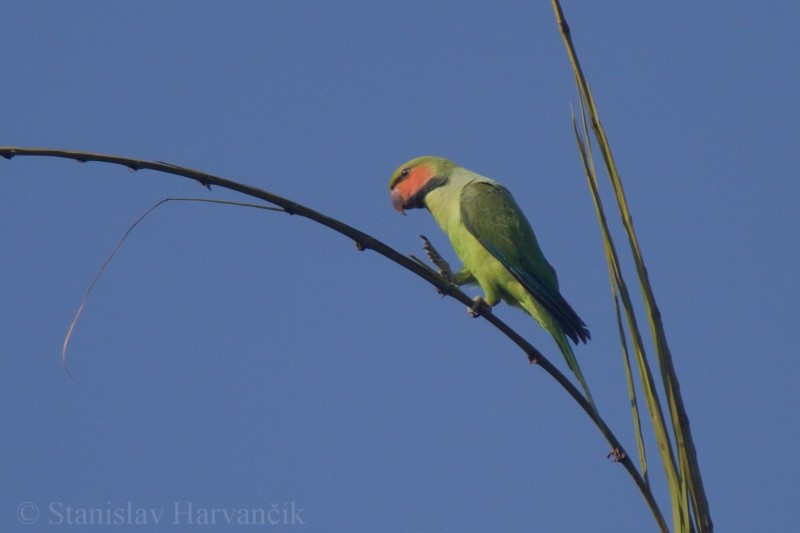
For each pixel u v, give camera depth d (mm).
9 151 5141
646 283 4820
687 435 4738
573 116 4887
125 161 5320
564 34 4805
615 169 4832
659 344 4801
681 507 4695
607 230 4840
